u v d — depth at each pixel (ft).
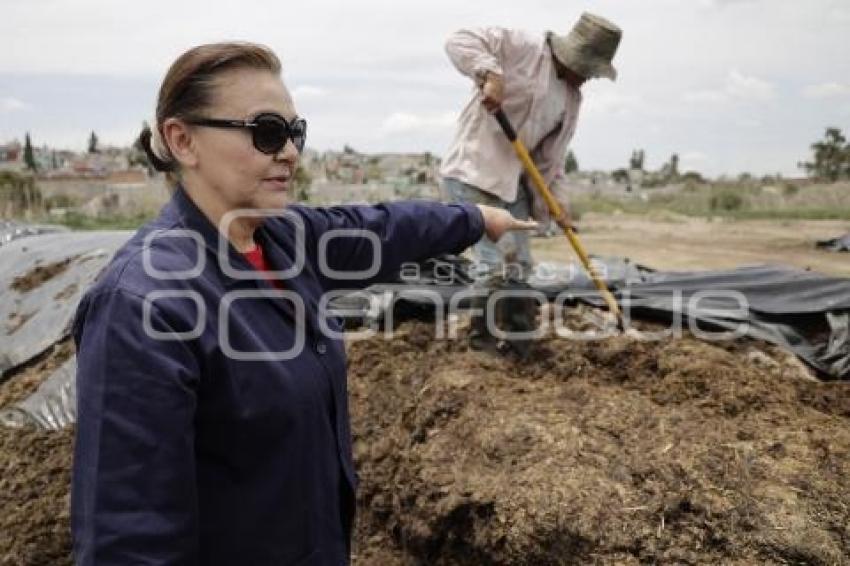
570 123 14.39
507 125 13.08
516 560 8.46
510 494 8.75
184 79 4.64
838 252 33.73
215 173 4.79
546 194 13.42
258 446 4.76
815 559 7.30
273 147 4.78
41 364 15.02
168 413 4.26
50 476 12.21
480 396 10.73
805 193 74.54
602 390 10.68
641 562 7.77
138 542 4.19
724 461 8.51
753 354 13.03
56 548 11.23
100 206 69.31
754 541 7.57
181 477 4.33
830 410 10.52
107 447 4.22
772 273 15.83
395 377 12.62
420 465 10.14
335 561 5.41
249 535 4.85
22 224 24.63
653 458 8.74
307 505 5.06
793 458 8.52
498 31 13.33
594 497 8.35
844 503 7.77
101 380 4.28
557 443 9.29
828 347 13.53
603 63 13.26
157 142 4.89
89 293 4.51
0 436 13.37
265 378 4.69
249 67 4.72
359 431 11.85
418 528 9.70
